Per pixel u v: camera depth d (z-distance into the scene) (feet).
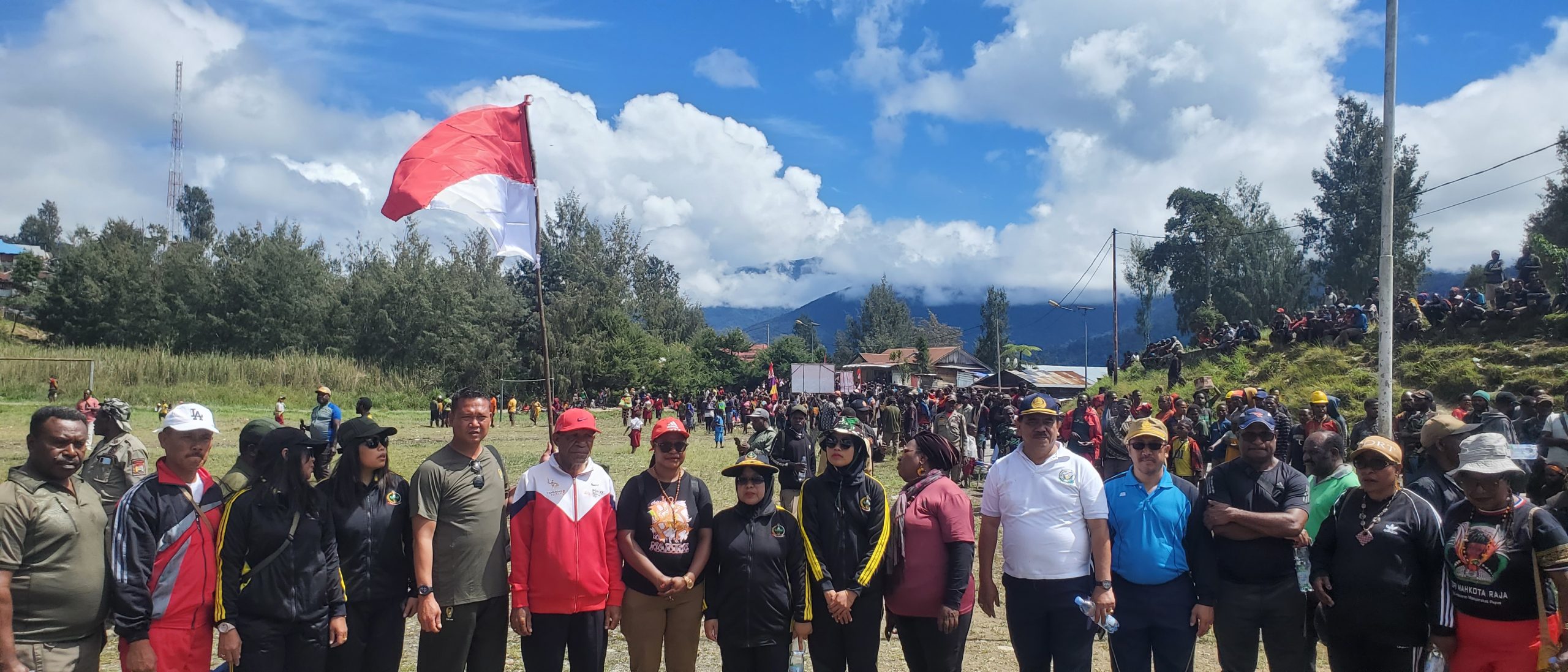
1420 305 82.64
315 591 15.66
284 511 15.52
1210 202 202.28
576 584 17.26
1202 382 53.47
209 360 167.32
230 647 15.11
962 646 18.10
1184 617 17.29
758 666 17.71
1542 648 14.89
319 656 15.75
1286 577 17.04
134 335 209.67
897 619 18.40
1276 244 196.75
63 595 14.39
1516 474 15.10
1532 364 66.49
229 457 78.18
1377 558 16.47
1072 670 17.06
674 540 17.75
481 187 25.35
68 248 218.18
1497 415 31.09
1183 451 39.27
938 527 17.98
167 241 240.32
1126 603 17.47
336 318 213.87
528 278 280.92
